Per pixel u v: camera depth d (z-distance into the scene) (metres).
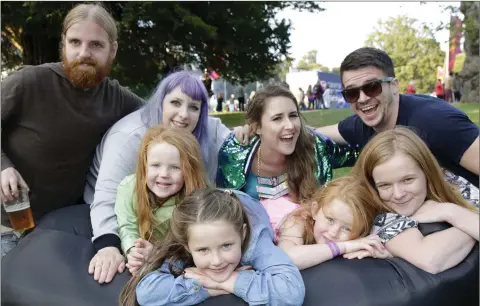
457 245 1.94
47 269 2.04
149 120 2.52
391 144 2.06
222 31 10.76
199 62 11.50
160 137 2.14
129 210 2.18
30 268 2.08
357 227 2.02
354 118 3.06
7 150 2.73
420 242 1.92
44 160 2.72
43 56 9.90
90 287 1.92
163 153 2.10
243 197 2.06
